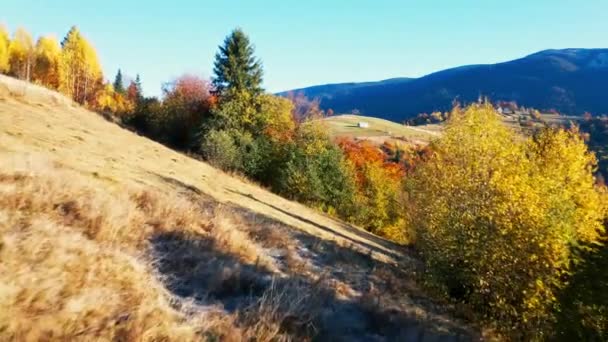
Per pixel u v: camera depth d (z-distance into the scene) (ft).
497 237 37.70
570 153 61.72
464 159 51.65
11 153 34.68
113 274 18.13
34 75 223.30
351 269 37.78
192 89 149.89
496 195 40.14
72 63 233.96
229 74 144.87
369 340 21.75
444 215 45.01
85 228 21.81
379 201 131.95
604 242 24.71
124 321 14.94
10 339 12.17
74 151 55.26
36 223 19.26
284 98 139.44
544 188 45.27
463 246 39.19
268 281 24.35
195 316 17.57
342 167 120.06
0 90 86.02
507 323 36.52
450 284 41.27
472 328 33.58
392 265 50.08
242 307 20.13
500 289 37.27
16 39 234.99
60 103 102.47
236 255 27.91
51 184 25.39
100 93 256.73
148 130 150.61
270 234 37.24
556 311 27.61
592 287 23.80
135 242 23.43
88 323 14.17
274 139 126.52
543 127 67.51
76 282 16.19
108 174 46.03
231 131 122.83
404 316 26.71
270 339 17.34
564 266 34.37
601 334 23.02
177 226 28.45
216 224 31.35
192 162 94.79
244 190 82.43
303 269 30.94
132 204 28.43
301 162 113.29
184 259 23.68
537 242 36.17
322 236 54.44
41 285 14.83
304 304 21.56
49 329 13.01
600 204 67.00
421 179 67.31
